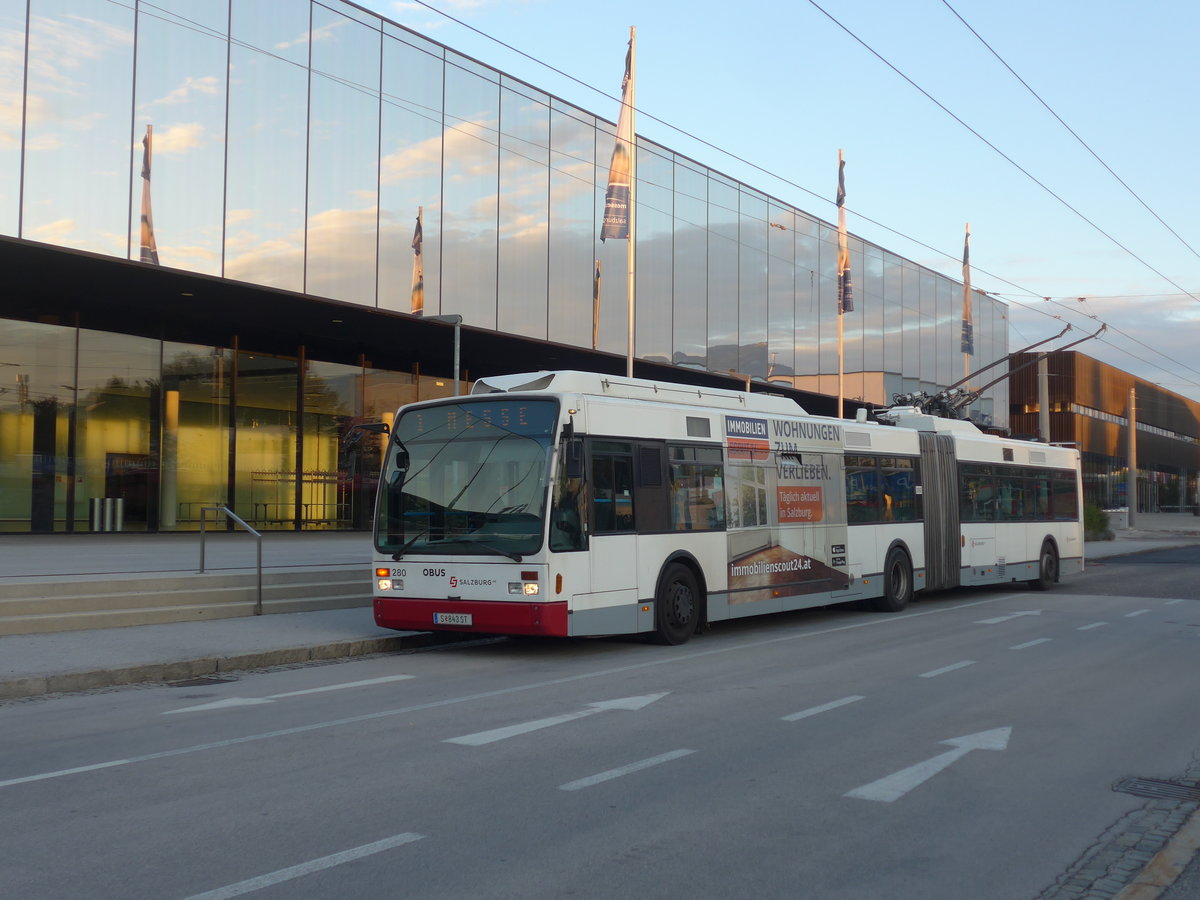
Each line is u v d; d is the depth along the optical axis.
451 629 12.94
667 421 14.48
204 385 30.27
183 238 24.41
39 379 27.00
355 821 6.09
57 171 22.44
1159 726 9.16
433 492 13.26
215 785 6.90
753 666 12.55
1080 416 80.56
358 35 27.84
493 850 5.61
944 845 5.85
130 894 4.90
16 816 6.18
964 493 21.84
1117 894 5.09
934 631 16.41
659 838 5.87
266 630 14.44
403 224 28.81
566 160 33.53
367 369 34.44
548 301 32.81
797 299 44.28
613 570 13.28
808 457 17.30
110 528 28.27
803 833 6.01
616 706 9.82
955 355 58.25
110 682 11.06
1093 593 24.03
